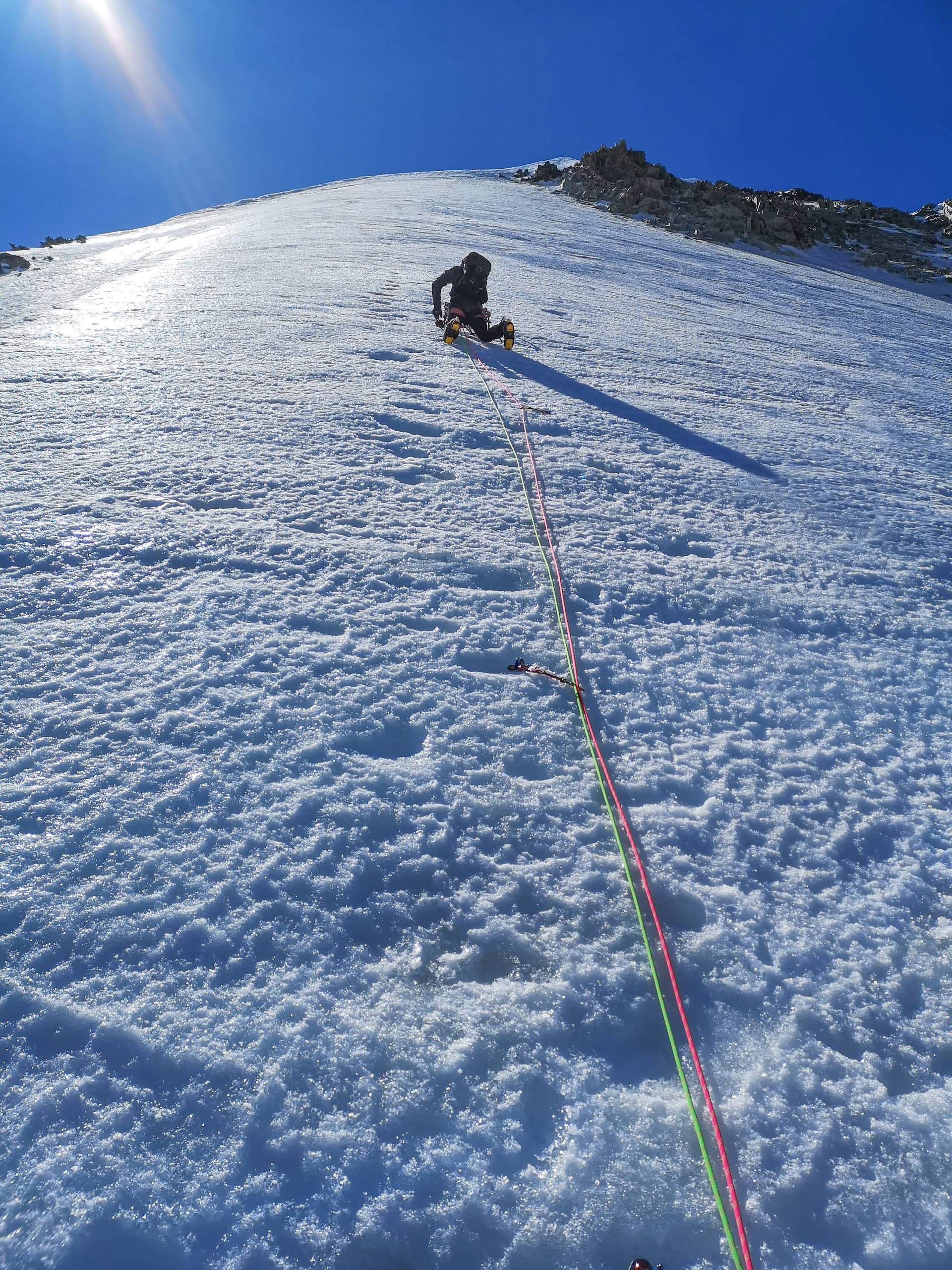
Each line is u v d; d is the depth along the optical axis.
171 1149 1.25
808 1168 1.33
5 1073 1.33
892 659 3.00
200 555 2.99
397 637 2.68
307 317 7.21
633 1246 1.22
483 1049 1.45
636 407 5.92
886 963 1.73
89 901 1.65
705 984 1.64
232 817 1.89
